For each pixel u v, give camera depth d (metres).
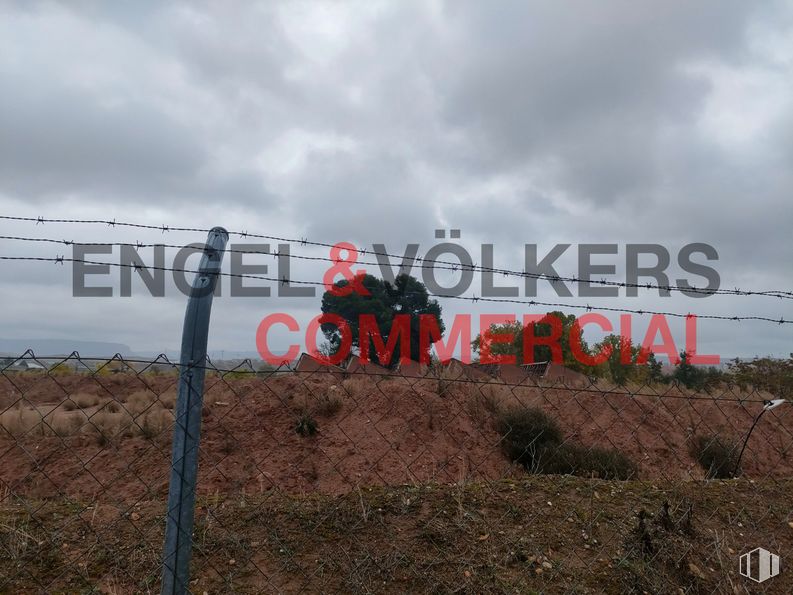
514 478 6.00
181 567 2.70
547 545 4.56
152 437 8.10
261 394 10.14
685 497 5.64
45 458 8.12
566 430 8.91
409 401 9.80
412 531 4.62
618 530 4.85
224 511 4.79
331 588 3.86
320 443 9.00
